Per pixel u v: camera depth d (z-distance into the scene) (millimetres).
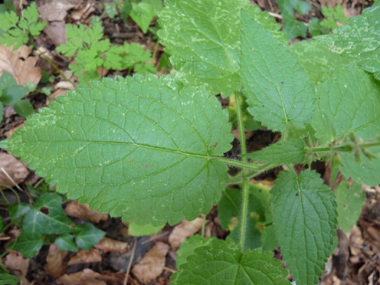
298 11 282
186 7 162
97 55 222
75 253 216
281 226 132
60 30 246
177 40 158
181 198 137
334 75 150
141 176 133
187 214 137
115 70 245
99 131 128
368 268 260
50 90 234
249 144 247
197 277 132
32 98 230
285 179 135
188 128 140
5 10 232
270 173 240
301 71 135
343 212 231
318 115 144
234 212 221
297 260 130
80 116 126
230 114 230
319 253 129
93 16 254
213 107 144
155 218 132
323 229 130
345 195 232
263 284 132
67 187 123
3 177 209
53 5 248
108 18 255
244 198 165
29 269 204
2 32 228
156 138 136
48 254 207
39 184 216
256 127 229
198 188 140
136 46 229
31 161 119
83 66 220
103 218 223
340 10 270
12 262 199
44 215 198
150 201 133
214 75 162
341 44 158
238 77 164
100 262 221
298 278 129
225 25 165
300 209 132
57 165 122
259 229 219
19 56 231
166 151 137
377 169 144
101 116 129
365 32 156
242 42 131
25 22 209
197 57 160
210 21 164
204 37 163
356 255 260
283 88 136
